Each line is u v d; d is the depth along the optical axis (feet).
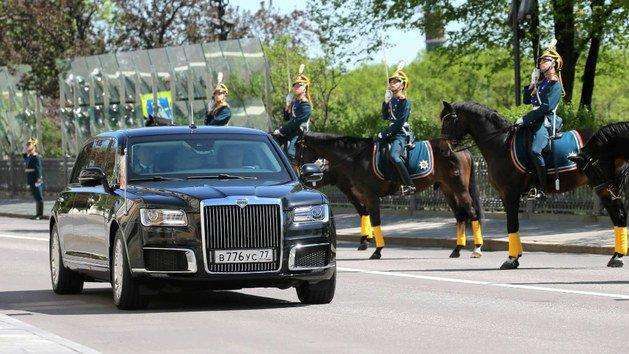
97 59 286.05
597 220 172.04
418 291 103.45
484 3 282.77
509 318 83.30
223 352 69.21
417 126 207.51
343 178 158.71
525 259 138.41
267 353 68.54
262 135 100.48
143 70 268.00
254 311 89.92
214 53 246.88
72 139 303.89
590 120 180.86
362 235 160.25
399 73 147.43
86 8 372.38
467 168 144.97
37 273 127.34
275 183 94.27
